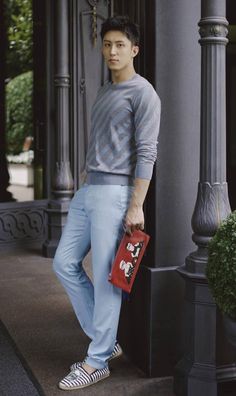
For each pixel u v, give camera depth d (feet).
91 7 20.48
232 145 24.22
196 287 8.56
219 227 7.96
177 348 9.72
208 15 8.27
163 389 9.31
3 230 20.08
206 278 8.13
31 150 22.62
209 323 8.61
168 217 9.46
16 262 18.43
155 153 8.57
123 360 10.47
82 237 9.46
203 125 8.48
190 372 8.71
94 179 9.01
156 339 9.61
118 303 9.30
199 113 9.48
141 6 9.49
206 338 8.64
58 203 19.06
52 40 20.65
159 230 9.43
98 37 20.71
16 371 9.95
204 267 8.45
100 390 9.26
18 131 24.34
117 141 8.80
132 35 8.62
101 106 8.89
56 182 19.21
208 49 8.34
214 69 8.34
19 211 20.34
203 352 8.68
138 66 9.68
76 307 9.82
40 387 9.31
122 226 8.95
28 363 10.38
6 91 23.76
